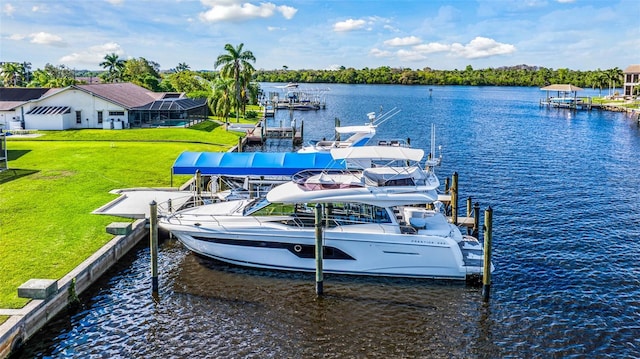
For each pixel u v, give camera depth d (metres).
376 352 15.14
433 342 15.72
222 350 15.12
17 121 56.22
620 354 15.06
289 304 17.97
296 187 21.34
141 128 58.00
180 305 17.67
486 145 58.34
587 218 28.31
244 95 79.88
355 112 104.69
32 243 20.11
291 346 15.40
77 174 32.69
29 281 15.83
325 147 38.62
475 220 24.27
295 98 121.62
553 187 36.34
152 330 16.05
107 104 57.91
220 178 29.38
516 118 95.38
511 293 18.91
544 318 17.11
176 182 31.75
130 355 14.72
